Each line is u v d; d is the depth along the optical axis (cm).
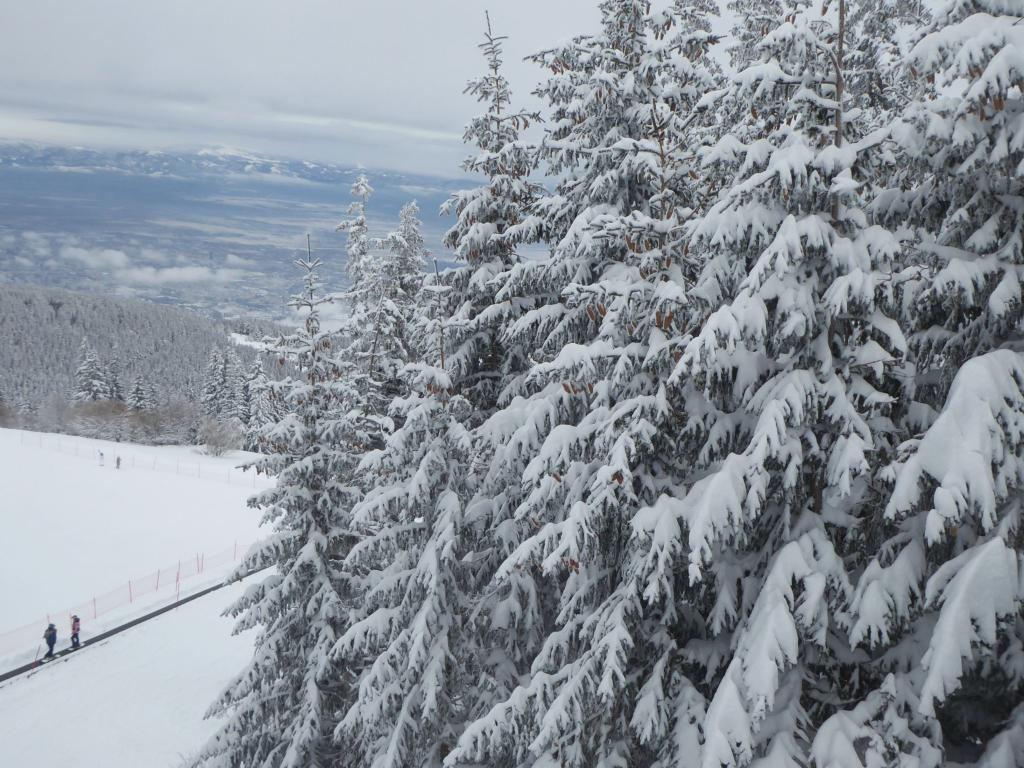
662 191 895
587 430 847
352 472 1515
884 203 797
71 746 2309
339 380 1542
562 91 1114
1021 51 558
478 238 1302
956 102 635
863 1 765
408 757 1122
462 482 1199
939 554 708
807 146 685
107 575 4019
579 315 1077
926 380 797
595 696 782
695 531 663
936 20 636
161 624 3325
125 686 2712
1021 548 645
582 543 791
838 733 625
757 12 948
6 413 11744
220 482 6531
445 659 1116
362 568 1525
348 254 2044
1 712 2509
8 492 5450
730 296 822
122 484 6069
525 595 1145
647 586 775
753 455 662
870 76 817
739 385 750
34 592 3706
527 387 1200
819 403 709
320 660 1360
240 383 10506
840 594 675
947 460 582
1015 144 603
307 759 1419
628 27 1040
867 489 757
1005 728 645
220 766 1473
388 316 1678
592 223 830
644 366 792
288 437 1453
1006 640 677
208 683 2745
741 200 718
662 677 782
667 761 741
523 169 1313
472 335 1346
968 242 702
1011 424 594
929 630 690
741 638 682
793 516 758
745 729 623
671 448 834
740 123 923
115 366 11738
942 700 552
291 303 1477
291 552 1485
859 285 642
